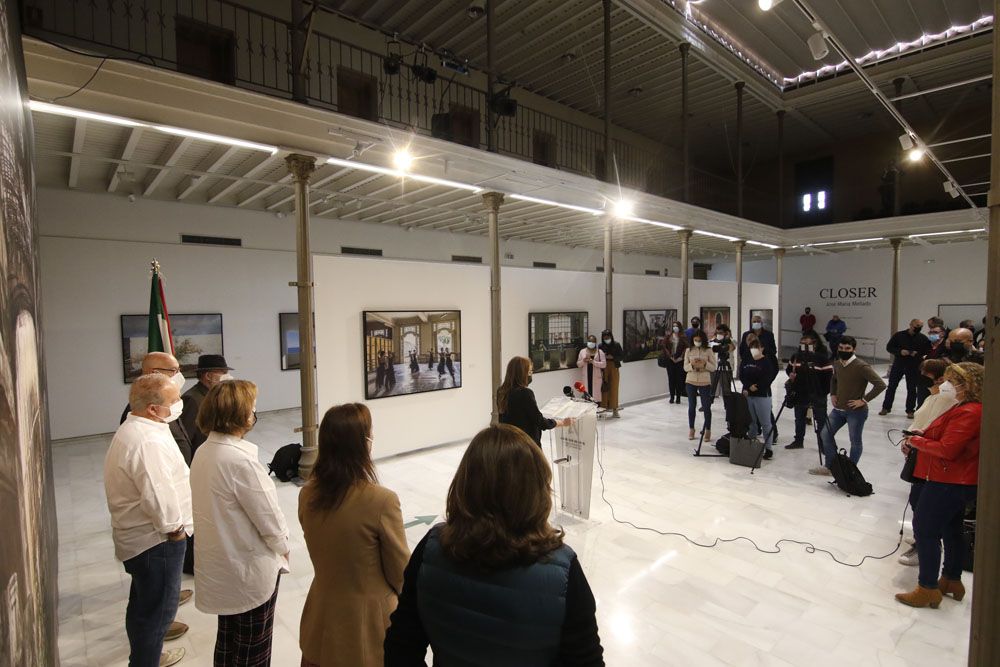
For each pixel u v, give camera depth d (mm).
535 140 13219
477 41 10445
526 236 13406
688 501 5000
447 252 12562
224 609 1979
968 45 11125
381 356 6539
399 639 1143
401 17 9672
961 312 15164
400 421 6770
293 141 5367
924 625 3055
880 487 5348
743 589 3455
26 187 1813
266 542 2066
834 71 13078
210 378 3699
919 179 16312
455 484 1138
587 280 9477
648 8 9523
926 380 8039
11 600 928
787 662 2752
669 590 3443
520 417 4004
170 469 2428
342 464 1725
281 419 9320
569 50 10961
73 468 6434
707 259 20188
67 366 7734
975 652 1203
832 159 17781
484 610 1014
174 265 8656
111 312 8086
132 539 2346
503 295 8164
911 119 15500
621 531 4332
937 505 3121
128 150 5676
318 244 10406
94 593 3508
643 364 10672
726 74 11859
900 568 3715
